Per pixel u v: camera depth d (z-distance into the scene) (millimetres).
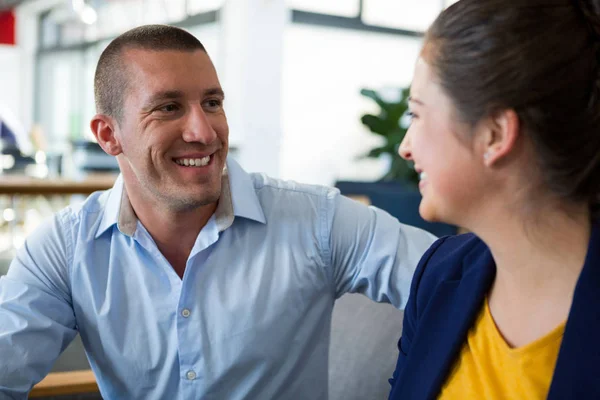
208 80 1291
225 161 1378
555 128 700
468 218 792
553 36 696
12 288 1350
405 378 919
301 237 1398
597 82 701
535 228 757
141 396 1390
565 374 732
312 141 9367
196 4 8617
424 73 779
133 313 1354
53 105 14234
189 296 1334
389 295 1417
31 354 1311
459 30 737
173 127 1249
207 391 1353
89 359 1427
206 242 1334
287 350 1388
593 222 756
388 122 4691
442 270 971
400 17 8688
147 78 1251
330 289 1453
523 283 802
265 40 7387
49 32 14352
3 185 2707
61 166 8320
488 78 708
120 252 1362
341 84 9328
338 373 1540
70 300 1395
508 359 802
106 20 11461
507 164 736
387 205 4285
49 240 1381
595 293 732
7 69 14984
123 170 1336
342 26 8227
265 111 7449
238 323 1341
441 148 766
